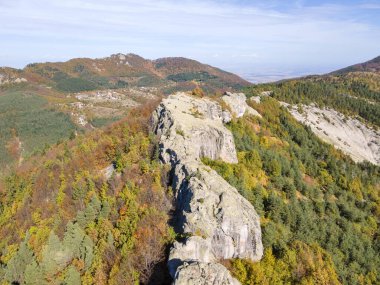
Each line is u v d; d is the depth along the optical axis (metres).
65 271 61.62
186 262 51.53
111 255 63.06
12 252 74.75
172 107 102.12
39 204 93.31
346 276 82.50
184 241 59.16
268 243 72.69
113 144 98.19
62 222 77.06
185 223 63.28
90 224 71.00
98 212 74.31
